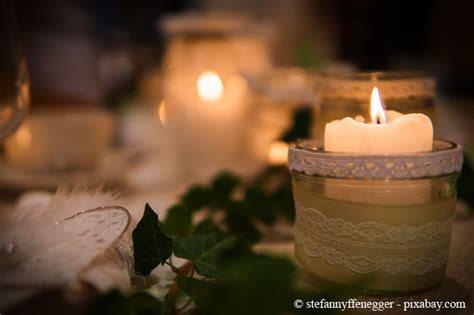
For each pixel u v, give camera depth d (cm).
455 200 42
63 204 44
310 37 126
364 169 40
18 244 38
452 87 142
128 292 37
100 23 134
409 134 41
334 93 51
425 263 41
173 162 85
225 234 49
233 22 83
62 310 35
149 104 120
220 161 83
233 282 34
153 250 40
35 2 113
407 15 135
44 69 115
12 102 52
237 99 82
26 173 70
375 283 41
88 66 121
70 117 75
